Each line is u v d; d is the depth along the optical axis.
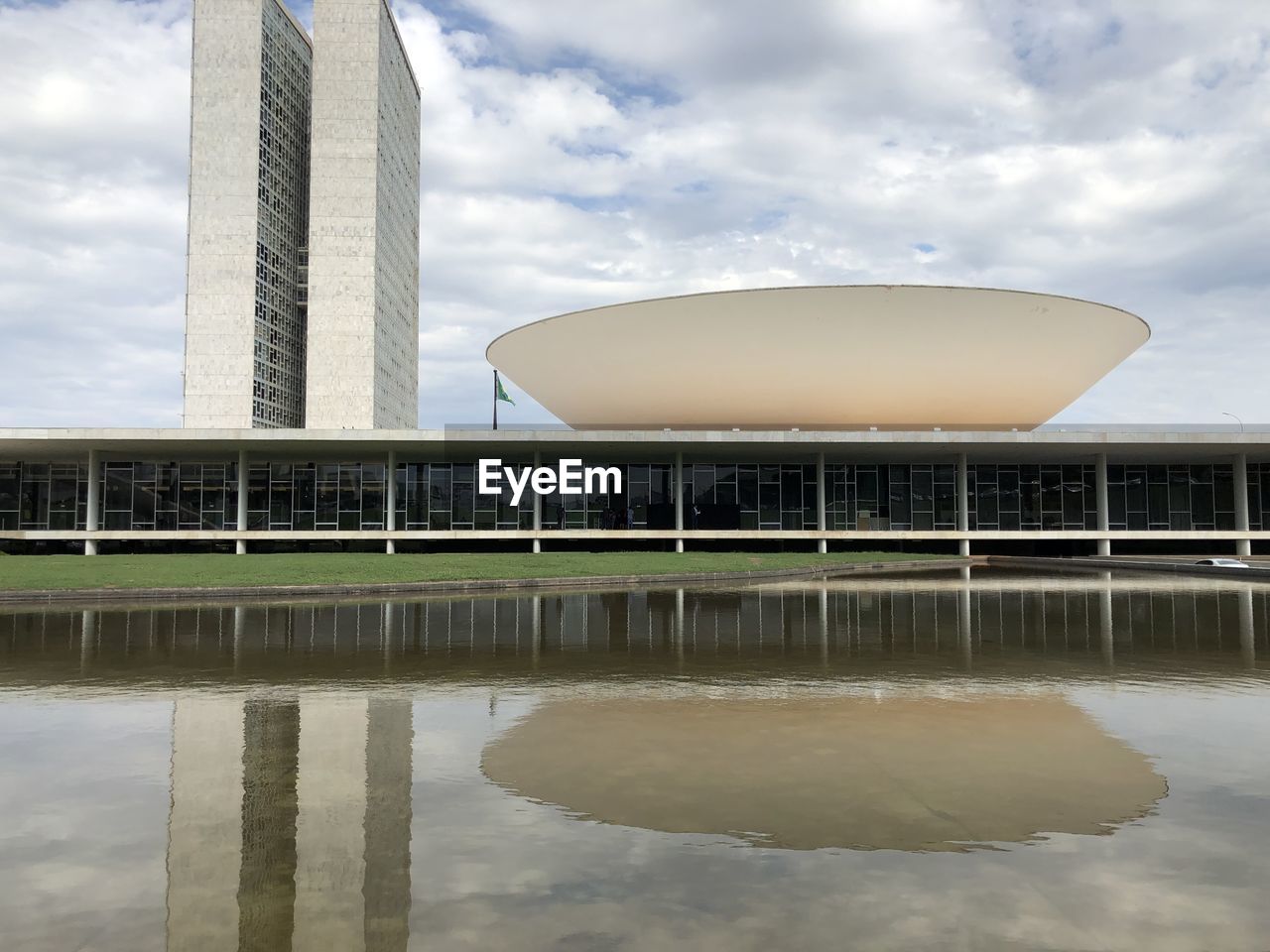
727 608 14.43
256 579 18.41
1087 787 4.57
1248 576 22.28
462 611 13.98
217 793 4.57
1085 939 2.92
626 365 33.16
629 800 4.40
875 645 10.05
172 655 9.29
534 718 6.30
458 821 4.12
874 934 2.96
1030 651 9.53
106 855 3.73
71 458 33.78
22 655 9.30
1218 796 4.42
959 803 4.32
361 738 5.74
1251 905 3.18
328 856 3.70
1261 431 31.66
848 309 30.45
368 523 33.62
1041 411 34.44
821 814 4.17
